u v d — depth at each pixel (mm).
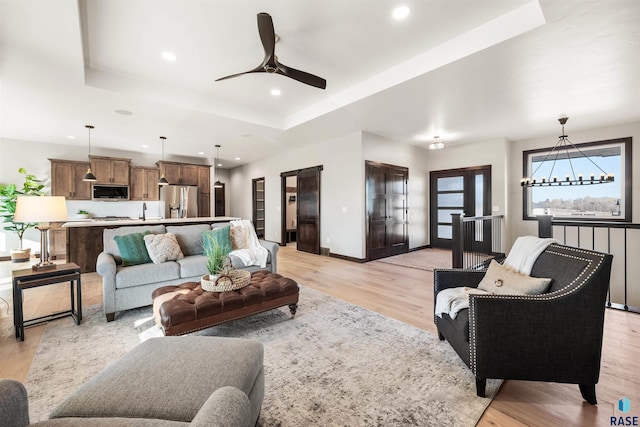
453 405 1529
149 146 6508
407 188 6445
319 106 4301
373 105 3865
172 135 5426
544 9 2008
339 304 3086
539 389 1668
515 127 5023
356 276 4320
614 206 4945
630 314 2713
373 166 5555
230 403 781
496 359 1538
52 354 2027
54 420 862
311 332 2406
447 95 3535
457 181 6602
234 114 4316
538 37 2336
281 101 4254
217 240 3656
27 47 2432
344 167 5602
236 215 9414
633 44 2434
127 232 3383
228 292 2336
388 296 3367
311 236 6383
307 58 3057
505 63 2758
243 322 2602
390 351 2090
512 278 1838
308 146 6422
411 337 2311
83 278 4219
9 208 5520
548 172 5633
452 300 1955
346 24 2480
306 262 5387
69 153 6414
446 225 6852
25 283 2258
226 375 1085
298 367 1887
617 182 4918
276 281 2678
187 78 3490
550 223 3453
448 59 2756
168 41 2713
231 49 2861
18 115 4207
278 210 7477
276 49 2871
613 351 2051
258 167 8219
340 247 5746
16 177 5871
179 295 2254
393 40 2732
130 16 2338
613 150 4938
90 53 2900
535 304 1503
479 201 6219
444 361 1955
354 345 2180
